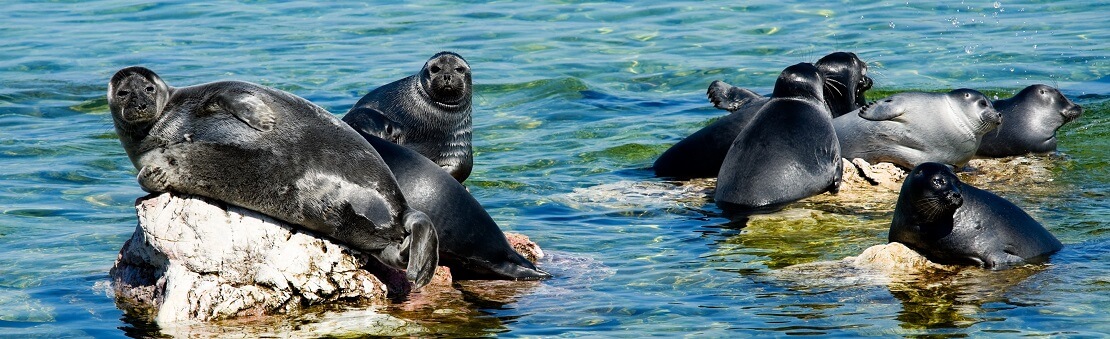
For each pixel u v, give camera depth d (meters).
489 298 35.62
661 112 65.31
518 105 66.75
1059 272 36.69
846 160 52.50
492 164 54.78
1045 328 31.22
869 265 37.91
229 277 34.50
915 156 54.03
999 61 74.00
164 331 32.62
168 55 78.31
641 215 46.41
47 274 37.59
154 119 33.72
